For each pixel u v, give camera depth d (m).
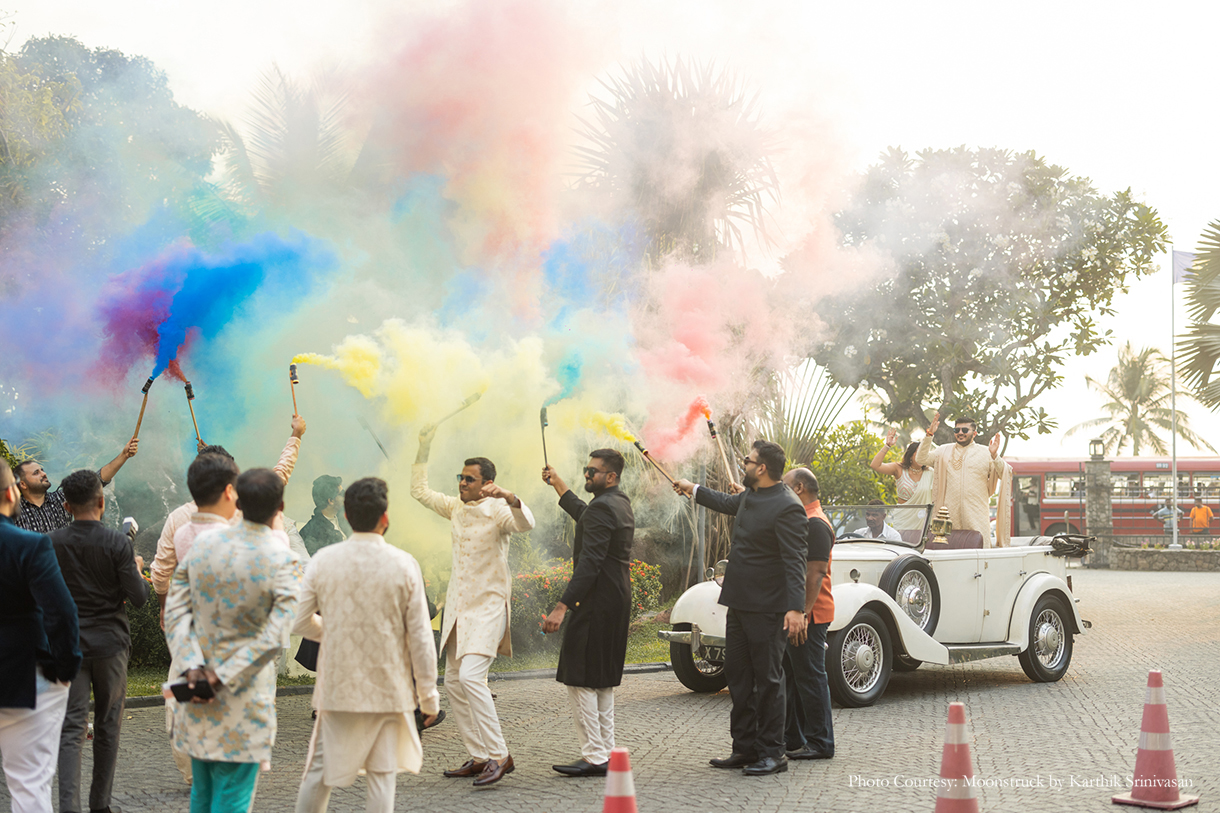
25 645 4.17
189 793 5.61
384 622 4.14
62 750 4.80
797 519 6.02
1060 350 21.06
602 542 5.88
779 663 6.08
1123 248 20.27
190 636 3.77
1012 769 6.09
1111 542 29.62
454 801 5.37
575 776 5.93
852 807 5.22
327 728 4.16
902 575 8.64
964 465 10.26
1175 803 5.16
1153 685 5.33
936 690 9.12
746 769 5.95
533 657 10.99
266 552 3.82
